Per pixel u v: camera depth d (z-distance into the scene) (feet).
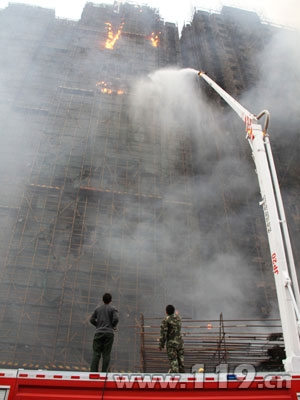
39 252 90.89
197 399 18.80
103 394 18.52
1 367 75.10
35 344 79.46
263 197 28.40
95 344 25.21
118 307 87.25
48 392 18.35
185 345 62.13
